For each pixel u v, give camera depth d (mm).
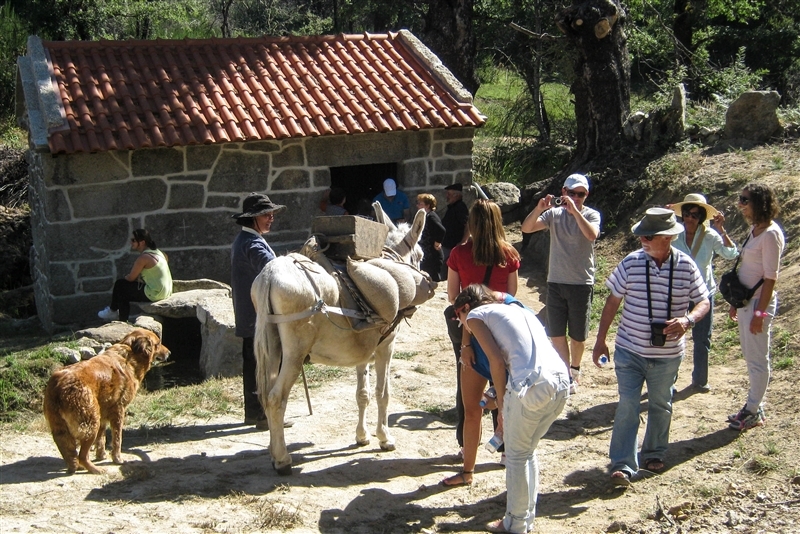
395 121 12570
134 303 11266
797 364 7605
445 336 10414
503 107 25422
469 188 13414
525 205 15805
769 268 6383
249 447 6941
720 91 17906
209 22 30594
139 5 24516
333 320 6184
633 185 13656
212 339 9414
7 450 6715
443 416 7824
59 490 5730
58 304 11406
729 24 27953
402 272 6754
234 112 12133
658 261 6000
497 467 6586
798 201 10570
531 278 12867
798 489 5582
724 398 7473
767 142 13039
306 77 13109
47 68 11922
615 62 15250
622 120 15328
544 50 20766
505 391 5340
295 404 8109
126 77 12336
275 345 6047
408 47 14375
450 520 5641
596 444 6949
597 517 5613
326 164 12516
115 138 11258
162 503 5582
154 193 11672
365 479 6305
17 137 22078
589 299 7789
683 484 5934
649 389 6129
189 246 11953
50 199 11164
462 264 6332
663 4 22906
